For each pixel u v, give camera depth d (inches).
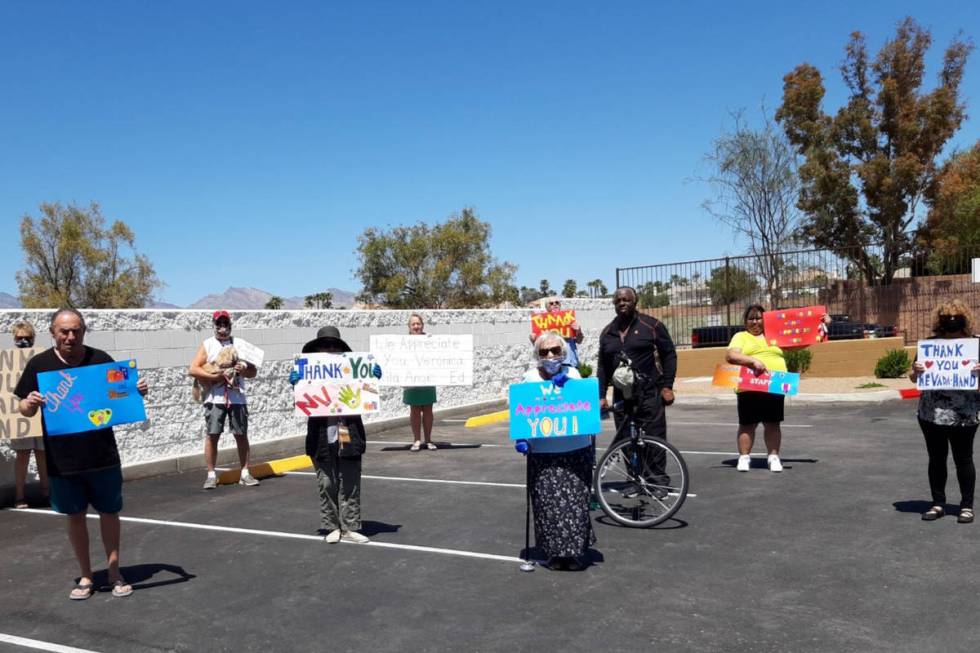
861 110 1309.1
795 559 248.7
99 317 423.5
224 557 269.1
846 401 673.6
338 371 283.3
